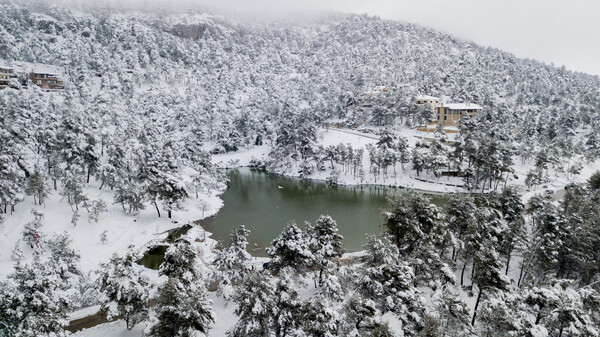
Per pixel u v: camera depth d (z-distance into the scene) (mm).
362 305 27578
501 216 50750
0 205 57500
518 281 47000
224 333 32656
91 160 76125
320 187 106812
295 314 27219
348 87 192375
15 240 52812
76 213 59656
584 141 135375
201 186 90062
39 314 25953
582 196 61000
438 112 152125
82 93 141375
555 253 42500
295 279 39219
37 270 29359
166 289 27172
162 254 57469
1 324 26750
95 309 36250
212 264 45562
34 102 93812
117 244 58344
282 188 105875
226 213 81438
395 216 44719
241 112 173625
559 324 29328
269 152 145000
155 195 69875
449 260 46469
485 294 37406
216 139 161750
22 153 66875
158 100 170375
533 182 95000
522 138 121312
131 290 29688
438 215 46781
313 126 130750
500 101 165000
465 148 100875
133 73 192875
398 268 33344
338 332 26734
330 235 41875
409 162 114125
